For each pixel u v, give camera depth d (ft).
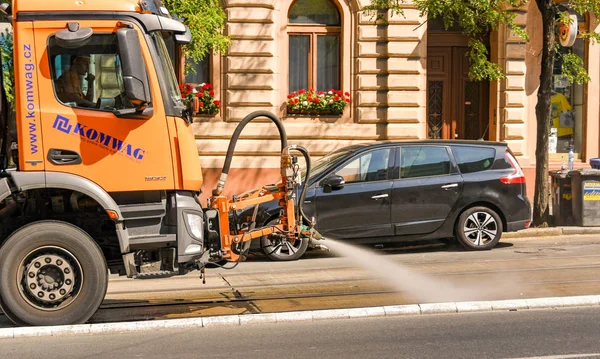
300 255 39.68
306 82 62.75
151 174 25.23
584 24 62.49
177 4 46.83
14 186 24.48
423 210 41.27
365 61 61.46
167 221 25.66
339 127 61.57
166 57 26.18
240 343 22.89
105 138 24.89
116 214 24.80
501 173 42.34
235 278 34.55
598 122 63.26
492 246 42.16
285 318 25.50
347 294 30.40
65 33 24.29
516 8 60.80
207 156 60.13
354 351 21.83
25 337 23.81
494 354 21.33
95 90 24.85
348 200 40.40
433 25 63.62
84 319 24.66
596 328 23.97
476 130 64.23
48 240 24.40
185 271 26.14
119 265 27.45
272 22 60.49
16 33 24.43
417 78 61.57
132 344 22.91
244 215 32.17
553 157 63.72
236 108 60.34
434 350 21.80
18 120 24.48
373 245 44.75
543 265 36.27
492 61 63.21
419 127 61.93
